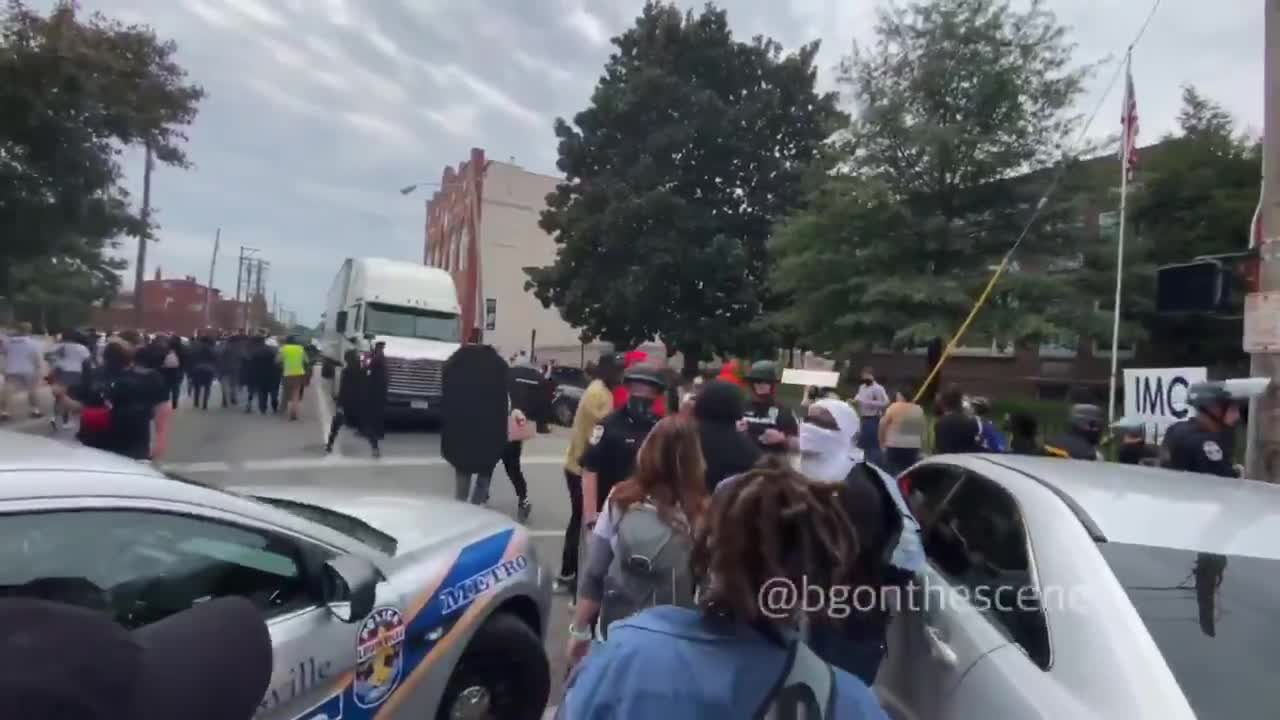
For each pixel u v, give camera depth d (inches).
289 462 492.4
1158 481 129.7
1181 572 101.4
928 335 725.3
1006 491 130.9
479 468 307.9
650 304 1136.2
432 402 670.5
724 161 1159.6
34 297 1673.2
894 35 802.8
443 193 2279.8
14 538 86.3
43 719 49.9
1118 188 761.6
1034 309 759.7
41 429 578.2
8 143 641.6
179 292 3378.4
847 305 816.3
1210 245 896.9
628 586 125.3
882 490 122.6
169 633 63.2
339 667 114.5
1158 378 315.9
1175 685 87.0
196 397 780.0
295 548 114.8
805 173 906.1
